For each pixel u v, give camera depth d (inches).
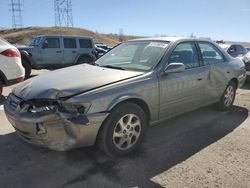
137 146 156.9
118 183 126.8
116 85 144.5
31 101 137.0
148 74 160.2
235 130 192.7
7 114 148.4
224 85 223.0
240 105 256.8
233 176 133.8
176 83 173.8
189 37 199.8
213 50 217.5
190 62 191.2
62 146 132.0
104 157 149.9
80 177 131.3
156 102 163.2
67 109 129.6
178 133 185.5
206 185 126.0
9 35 2507.4
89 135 133.3
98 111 134.0
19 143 166.9
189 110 194.2
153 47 181.6
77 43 566.3
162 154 154.9
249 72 366.9
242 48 649.6
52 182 127.3
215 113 229.1
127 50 192.2
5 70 257.9
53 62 535.2
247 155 155.5
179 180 129.6
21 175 132.9
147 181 128.5
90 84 141.5
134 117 151.7
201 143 170.2
